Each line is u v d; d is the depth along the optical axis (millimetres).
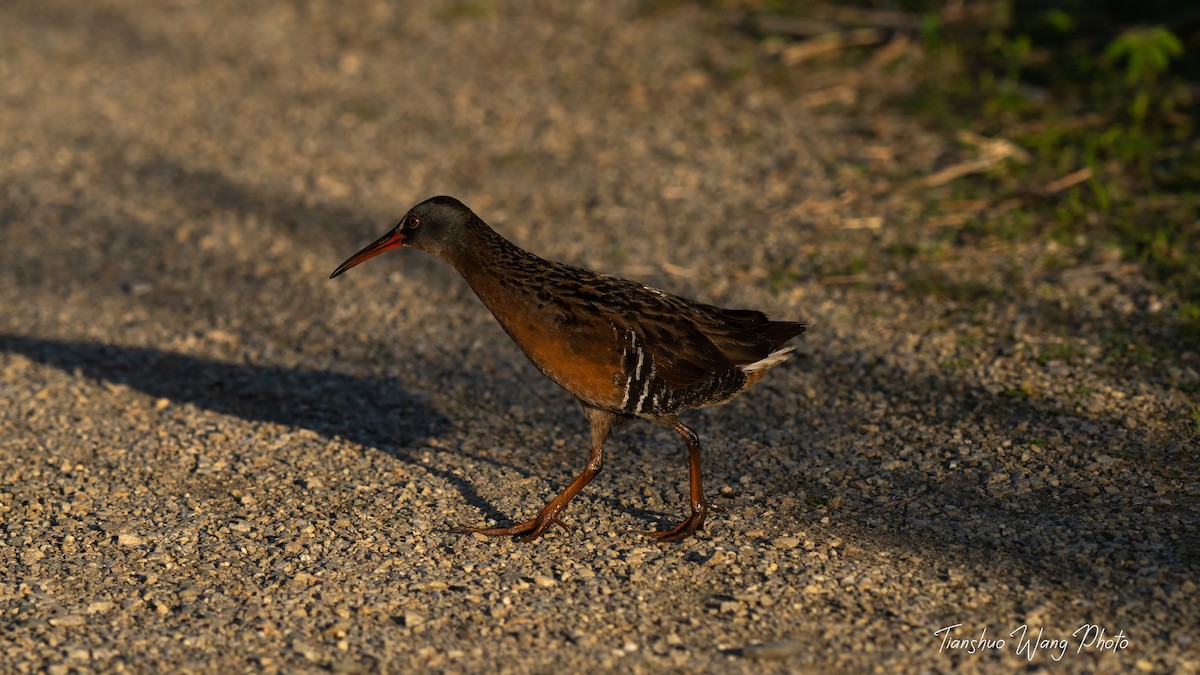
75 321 14477
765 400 11977
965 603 8547
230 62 23156
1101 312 12945
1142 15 20031
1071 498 9852
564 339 9375
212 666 8102
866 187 16703
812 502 10086
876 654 8031
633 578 9039
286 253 16188
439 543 9656
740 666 7957
